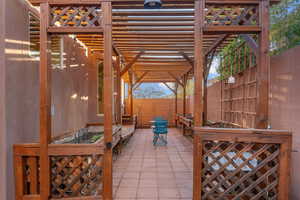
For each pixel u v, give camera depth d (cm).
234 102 502
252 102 406
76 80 483
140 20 370
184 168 410
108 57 265
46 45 264
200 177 252
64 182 270
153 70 888
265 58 260
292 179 258
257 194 249
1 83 240
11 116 254
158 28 409
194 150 253
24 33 283
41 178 260
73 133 458
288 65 263
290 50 259
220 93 600
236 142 246
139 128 1052
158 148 587
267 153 245
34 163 267
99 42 518
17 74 266
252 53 412
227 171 252
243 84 452
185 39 477
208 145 262
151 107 1133
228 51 538
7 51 246
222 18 264
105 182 264
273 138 240
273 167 245
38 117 317
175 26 402
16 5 265
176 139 732
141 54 600
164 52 602
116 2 265
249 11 264
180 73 965
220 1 258
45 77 263
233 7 268
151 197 290
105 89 266
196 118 257
